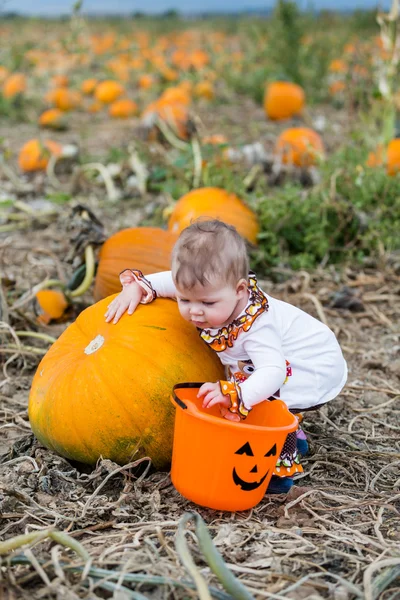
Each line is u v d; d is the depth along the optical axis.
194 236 2.82
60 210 7.29
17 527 2.88
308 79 14.03
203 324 2.92
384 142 7.13
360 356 4.68
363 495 3.18
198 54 17.38
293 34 14.15
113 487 3.17
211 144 6.77
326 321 5.10
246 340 2.95
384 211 6.22
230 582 2.26
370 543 2.78
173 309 3.27
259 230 5.92
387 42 7.12
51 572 2.53
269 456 2.85
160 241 4.48
